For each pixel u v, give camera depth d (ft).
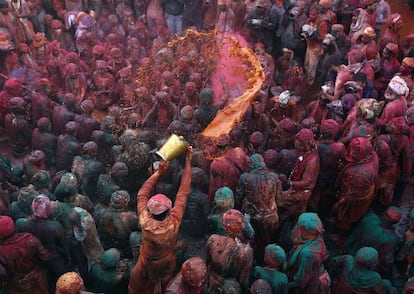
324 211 28.89
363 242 25.04
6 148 34.71
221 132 28.17
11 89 32.86
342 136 29.19
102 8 45.57
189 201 26.84
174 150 18.94
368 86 34.37
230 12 40.96
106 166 31.40
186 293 18.06
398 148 26.73
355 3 42.88
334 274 23.13
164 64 35.29
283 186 26.96
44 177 25.13
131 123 29.78
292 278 21.17
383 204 27.55
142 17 45.21
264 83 33.47
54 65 38.04
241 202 24.90
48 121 31.01
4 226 19.90
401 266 25.07
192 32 36.27
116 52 37.45
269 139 30.50
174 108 31.58
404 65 33.73
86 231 23.06
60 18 45.11
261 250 25.62
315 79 39.99
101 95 37.55
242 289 20.20
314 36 37.73
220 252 19.72
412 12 52.44
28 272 21.07
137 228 23.94
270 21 39.73
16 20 40.29
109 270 21.71
